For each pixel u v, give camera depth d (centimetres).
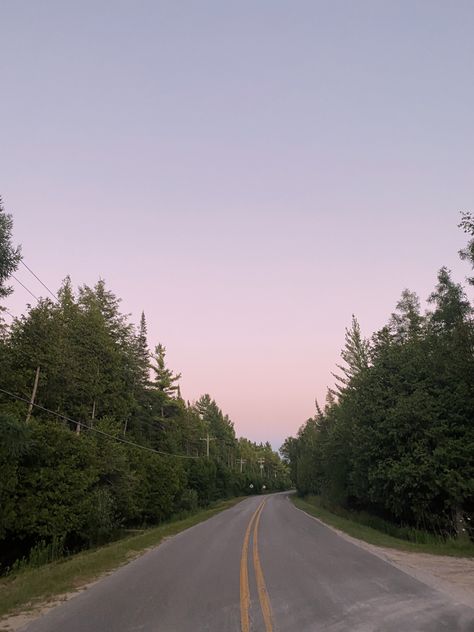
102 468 2966
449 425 2253
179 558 1619
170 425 6425
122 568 1447
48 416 3064
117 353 4197
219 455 10312
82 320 3941
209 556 1628
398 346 2788
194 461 6475
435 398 2359
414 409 2286
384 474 2364
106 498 2759
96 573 1356
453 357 2262
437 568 1286
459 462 2142
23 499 2119
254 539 2075
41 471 2195
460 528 2022
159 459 4334
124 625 791
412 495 2242
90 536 2547
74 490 2333
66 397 3428
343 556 1507
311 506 5009
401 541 1938
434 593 955
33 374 2880
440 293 2806
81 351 3791
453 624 733
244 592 1016
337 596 944
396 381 2514
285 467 19075
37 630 777
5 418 1784
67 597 1045
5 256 1705
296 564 1364
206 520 3569
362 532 2288
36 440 2134
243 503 6650
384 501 2494
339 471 3809
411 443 2298
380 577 1141
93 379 3744
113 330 4912
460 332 2131
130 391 4969
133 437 4741
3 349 2759
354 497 3762
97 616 859
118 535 2983
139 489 3559
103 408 3950
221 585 1107
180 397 7800
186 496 5234
